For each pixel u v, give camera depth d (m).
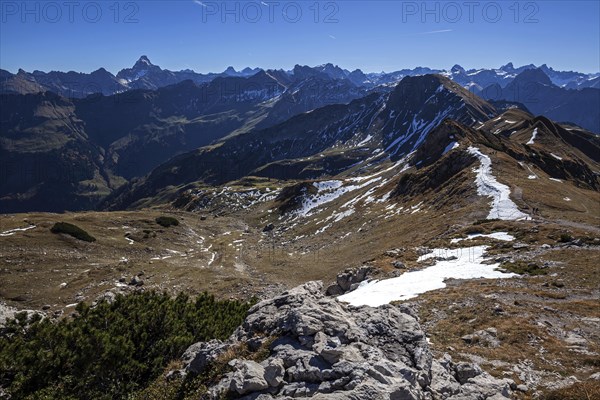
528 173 105.94
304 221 139.25
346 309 21.77
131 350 23.28
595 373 20.39
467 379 18.61
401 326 19.75
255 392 14.73
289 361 16.12
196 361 18.47
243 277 81.06
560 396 18.14
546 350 23.42
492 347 24.50
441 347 25.02
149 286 74.19
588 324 27.67
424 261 53.84
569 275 40.19
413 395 14.11
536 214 70.31
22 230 100.69
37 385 20.31
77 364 21.27
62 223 103.44
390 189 135.00
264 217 161.75
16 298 66.88
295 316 18.58
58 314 59.34
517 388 19.27
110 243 104.25
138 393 19.78
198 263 95.94
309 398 13.48
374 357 16.25
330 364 15.77
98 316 27.61
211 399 15.16
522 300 33.25
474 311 30.88
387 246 77.56
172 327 26.97
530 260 46.59
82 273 80.25
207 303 34.34
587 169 168.75
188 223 141.75
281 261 94.06
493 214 73.31
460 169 113.31
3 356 21.58
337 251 92.25
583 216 67.38
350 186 165.50
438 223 78.62
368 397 13.40
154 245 110.38
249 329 19.72
